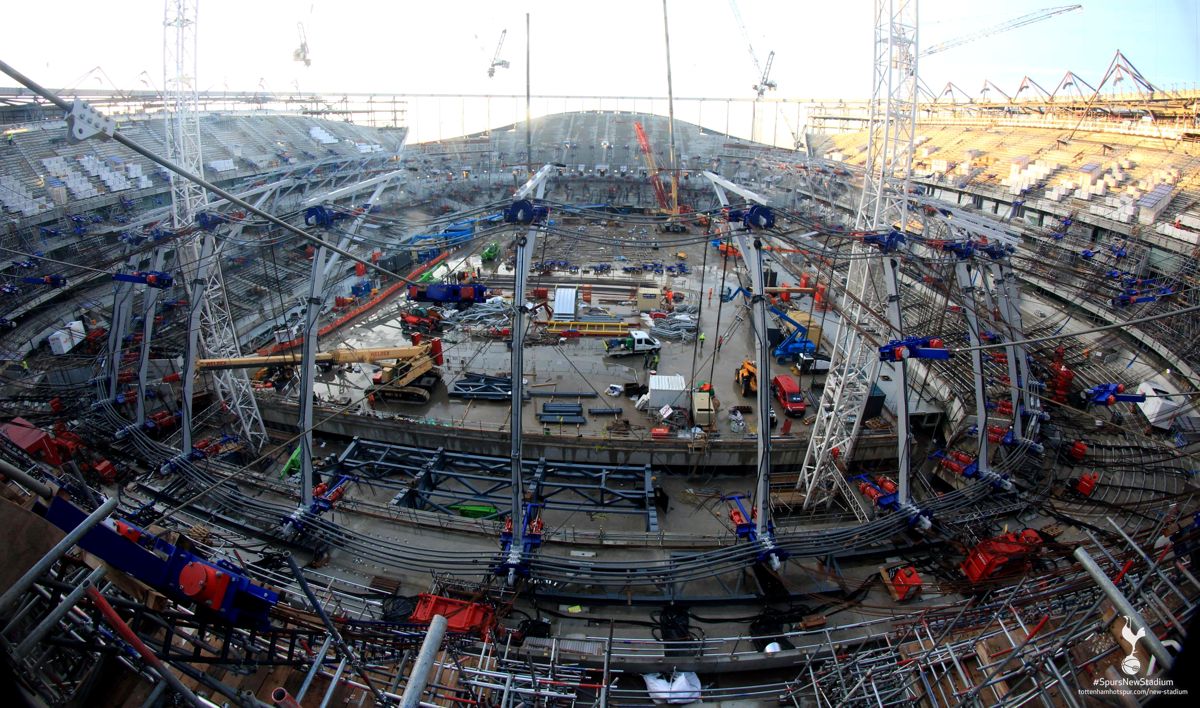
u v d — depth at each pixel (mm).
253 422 55781
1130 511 39969
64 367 57219
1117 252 72188
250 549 37438
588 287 87000
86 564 14617
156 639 17266
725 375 63125
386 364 60812
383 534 40500
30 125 88188
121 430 45375
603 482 47719
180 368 58750
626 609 36031
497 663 27469
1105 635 16891
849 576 38188
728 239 39969
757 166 148125
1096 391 44844
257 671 19297
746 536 38031
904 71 40969
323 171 125250
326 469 49188
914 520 39125
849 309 44688
